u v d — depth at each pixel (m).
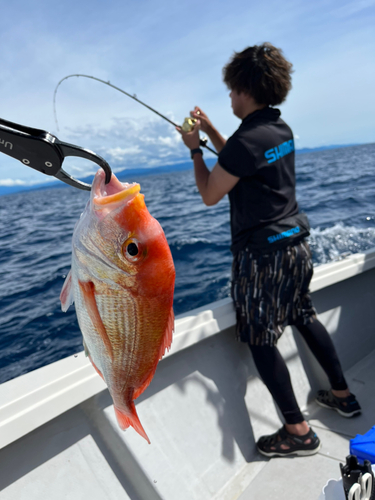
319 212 9.37
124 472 1.42
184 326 1.74
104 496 1.34
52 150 0.57
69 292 0.70
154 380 1.65
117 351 0.66
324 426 1.98
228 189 1.76
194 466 1.60
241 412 1.88
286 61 1.81
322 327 2.01
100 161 0.61
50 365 1.38
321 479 1.64
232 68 1.83
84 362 1.40
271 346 1.78
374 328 2.66
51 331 3.70
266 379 1.79
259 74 1.74
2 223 14.15
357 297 2.61
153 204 15.91
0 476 1.18
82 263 0.64
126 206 0.62
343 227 7.20
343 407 2.02
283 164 1.76
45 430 1.30
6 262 6.73
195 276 5.21
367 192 12.07
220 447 1.72
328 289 2.47
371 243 6.07
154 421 1.58
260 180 1.71
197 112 2.27
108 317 0.65
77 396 1.31
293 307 1.86
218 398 1.82
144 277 0.64
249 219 1.75
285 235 1.72
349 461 1.03
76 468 1.33
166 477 1.50
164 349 0.69
